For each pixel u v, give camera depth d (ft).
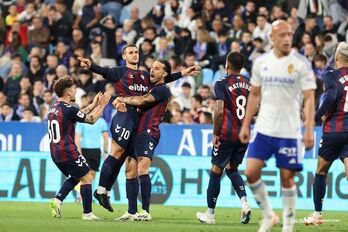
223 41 190.08
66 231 91.30
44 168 156.97
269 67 80.18
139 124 109.70
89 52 203.62
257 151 80.94
